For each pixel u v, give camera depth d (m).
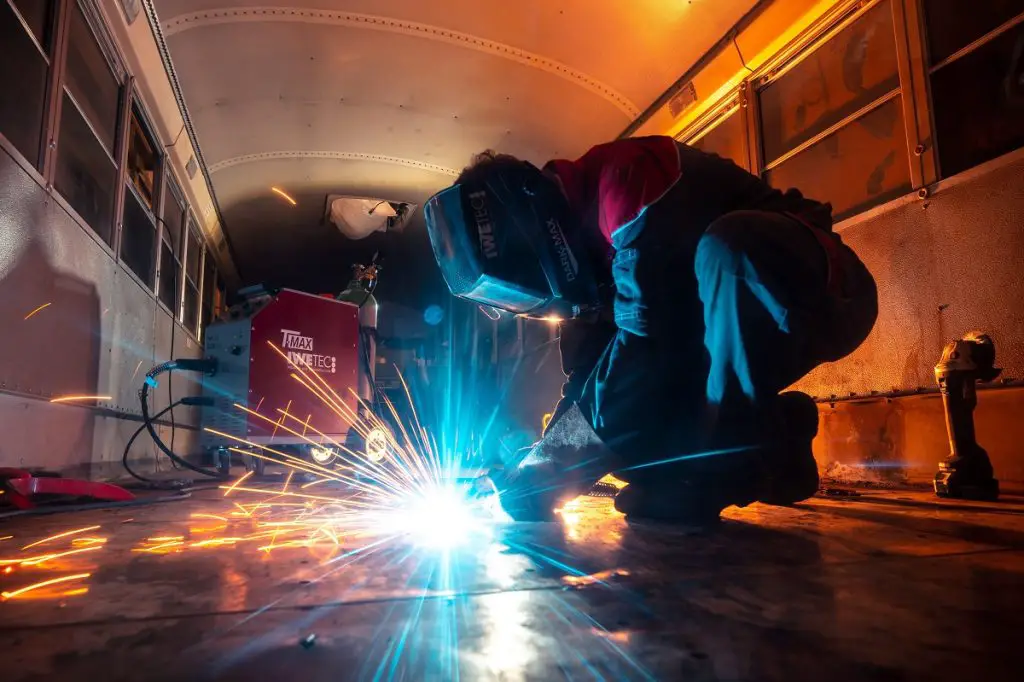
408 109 5.69
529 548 1.44
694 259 1.76
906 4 3.53
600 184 1.87
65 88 3.53
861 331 1.86
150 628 0.85
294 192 7.39
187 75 5.09
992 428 2.93
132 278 4.79
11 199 2.82
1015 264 2.93
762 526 1.77
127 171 4.68
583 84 5.30
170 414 6.20
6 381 2.80
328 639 0.80
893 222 3.51
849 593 1.01
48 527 1.90
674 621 0.86
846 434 3.71
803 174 4.25
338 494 3.24
